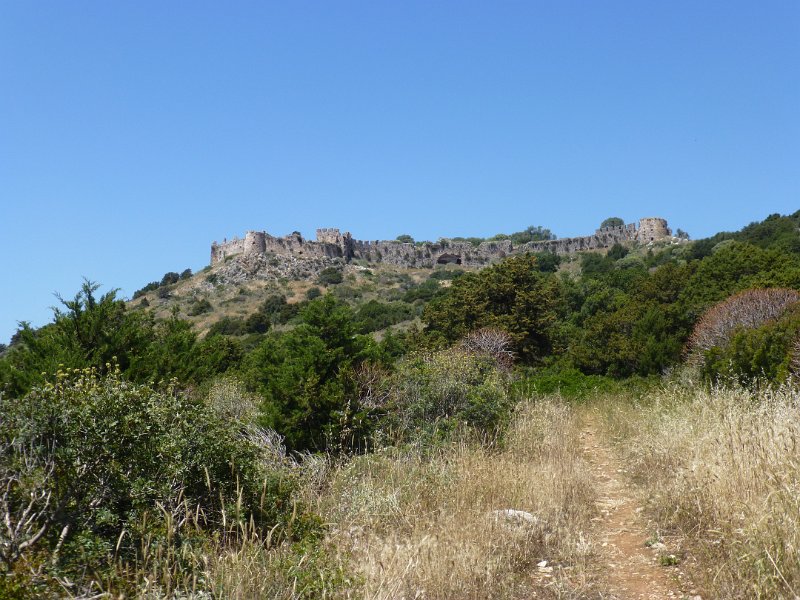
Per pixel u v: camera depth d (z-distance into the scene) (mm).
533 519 6602
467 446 9672
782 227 65438
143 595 4223
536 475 8148
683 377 16938
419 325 61312
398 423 10617
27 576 4105
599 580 5410
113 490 5309
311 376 10133
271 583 4633
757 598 4324
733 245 38062
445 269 108750
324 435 9930
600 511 7652
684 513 6547
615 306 46219
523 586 5262
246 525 5688
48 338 10648
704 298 34062
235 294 90438
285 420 9875
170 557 4863
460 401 11648
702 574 5156
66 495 4980
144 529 4887
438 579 5016
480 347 22719
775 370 13109
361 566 5047
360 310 72750
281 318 73375
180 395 7180
